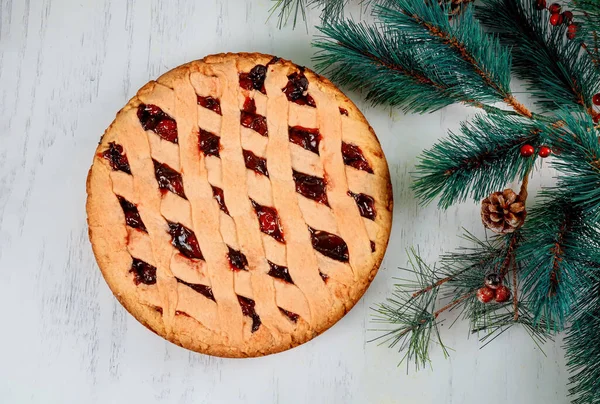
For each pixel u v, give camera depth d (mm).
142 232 820
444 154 754
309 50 896
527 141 734
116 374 875
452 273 875
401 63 793
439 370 885
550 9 793
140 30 896
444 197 792
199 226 816
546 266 738
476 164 738
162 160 823
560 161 876
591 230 752
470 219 888
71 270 879
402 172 888
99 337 876
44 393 873
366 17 894
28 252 879
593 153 690
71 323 876
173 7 898
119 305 879
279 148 820
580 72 818
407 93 806
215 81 830
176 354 877
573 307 806
